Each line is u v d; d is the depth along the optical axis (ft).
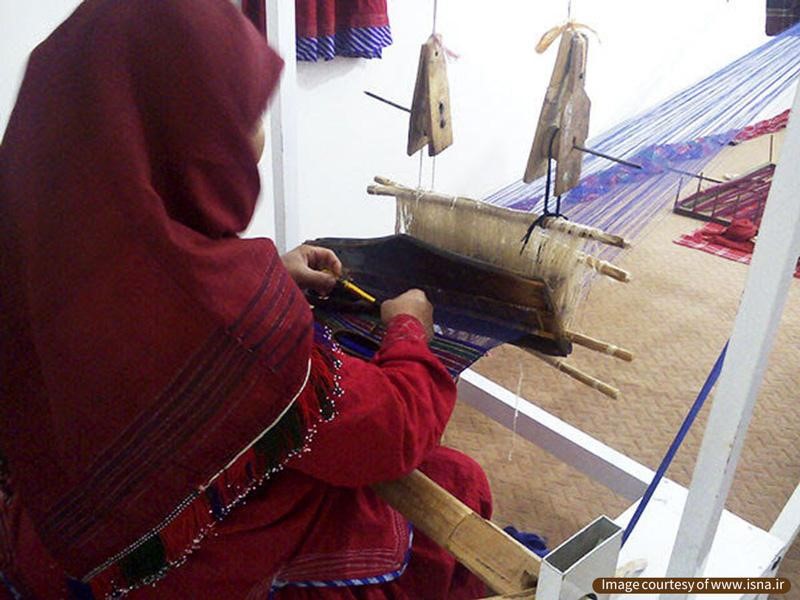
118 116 1.87
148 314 1.89
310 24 5.25
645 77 8.45
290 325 2.02
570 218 3.35
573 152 3.16
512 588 2.08
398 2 6.43
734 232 9.66
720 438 1.93
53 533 2.20
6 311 2.16
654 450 5.88
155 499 2.07
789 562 4.83
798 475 5.67
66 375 2.00
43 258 1.97
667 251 9.44
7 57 4.05
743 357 1.81
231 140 2.01
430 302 3.29
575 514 5.27
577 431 4.79
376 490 2.47
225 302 1.91
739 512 5.28
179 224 1.92
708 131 3.74
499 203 3.71
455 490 3.17
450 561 2.93
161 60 1.92
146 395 1.96
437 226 3.46
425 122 3.63
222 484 2.07
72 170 1.91
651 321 7.79
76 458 2.08
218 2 2.03
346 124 6.63
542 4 7.68
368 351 3.14
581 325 7.45
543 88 8.40
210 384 1.94
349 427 2.15
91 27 1.94
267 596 2.57
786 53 4.09
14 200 2.05
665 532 3.36
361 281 3.55
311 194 6.66
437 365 2.49
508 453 5.85
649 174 3.56
